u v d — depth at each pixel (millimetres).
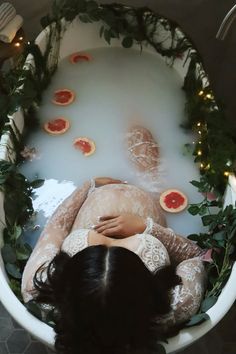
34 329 1340
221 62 2682
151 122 2152
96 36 2422
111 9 2346
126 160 2006
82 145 2047
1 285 1442
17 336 1947
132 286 1188
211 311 1396
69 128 2109
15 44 2262
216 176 1816
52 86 2273
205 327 1367
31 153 1999
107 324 1166
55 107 2188
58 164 1991
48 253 1496
